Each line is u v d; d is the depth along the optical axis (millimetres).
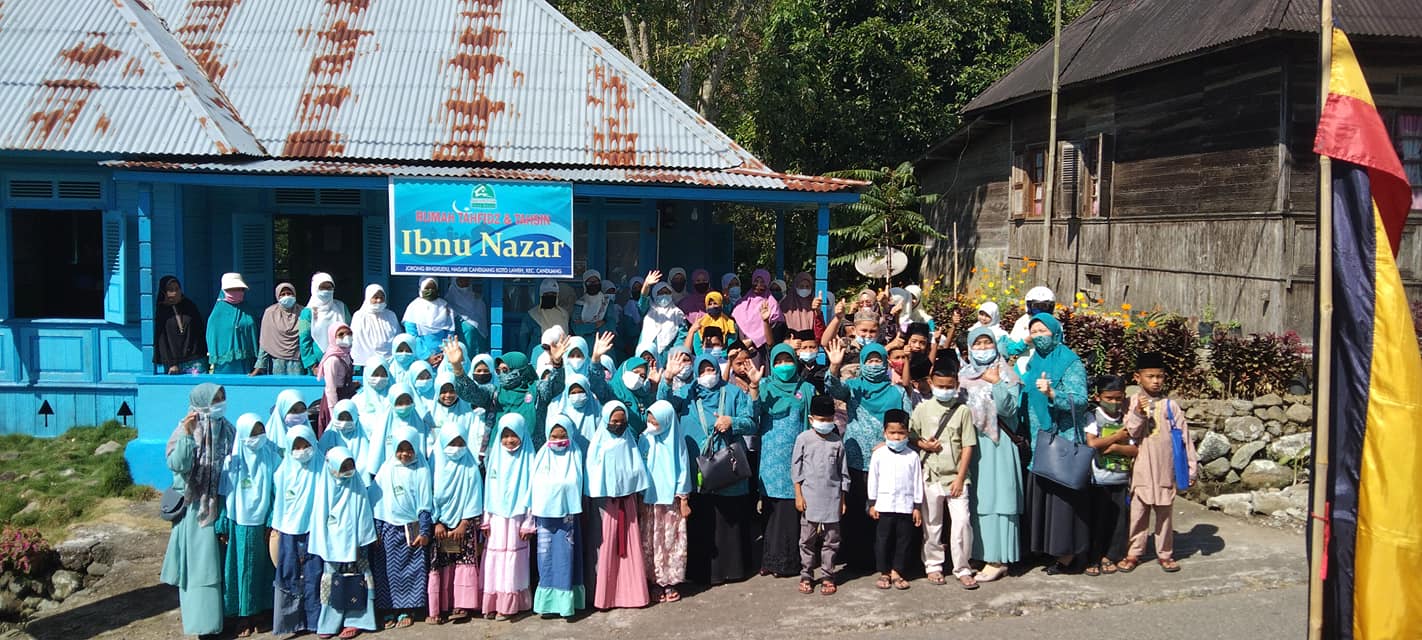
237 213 11953
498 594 7004
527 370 7422
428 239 10094
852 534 7695
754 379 7578
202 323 10609
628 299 11398
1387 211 4219
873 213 20188
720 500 7547
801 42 21203
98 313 11398
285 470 6855
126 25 11695
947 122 22188
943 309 15695
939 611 6859
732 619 6887
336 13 12898
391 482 6941
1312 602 4309
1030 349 7898
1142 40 14289
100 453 10469
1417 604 4062
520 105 11727
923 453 7410
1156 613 6770
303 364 10164
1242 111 12125
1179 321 10797
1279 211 11469
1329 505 4258
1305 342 11438
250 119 11328
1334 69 4312
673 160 11102
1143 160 14359
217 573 6805
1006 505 7305
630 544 7184
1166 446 7469
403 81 11938
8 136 10328
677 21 20203
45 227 11266
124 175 9922
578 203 12805
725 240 13891
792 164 22188
